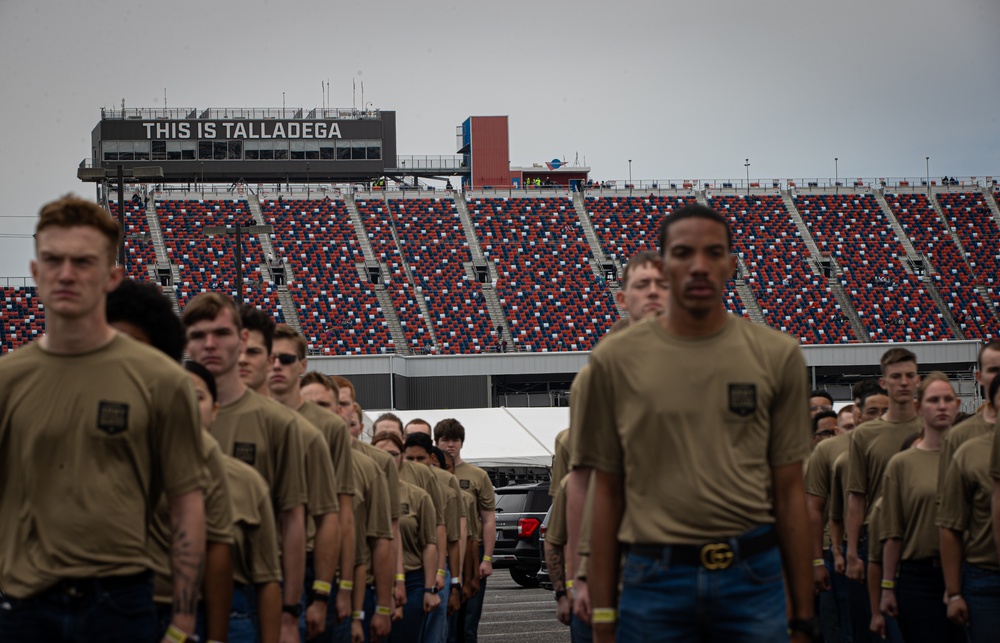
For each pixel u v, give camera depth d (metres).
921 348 54.47
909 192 66.06
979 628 7.46
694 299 4.84
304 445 6.80
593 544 5.10
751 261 61.31
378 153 69.19
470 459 34.00
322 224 61.25
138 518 4.59
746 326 5.00
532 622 15.85
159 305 5.32
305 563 7.16
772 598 4.82
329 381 8.48
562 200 64.69
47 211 4.52
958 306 59.06
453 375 52.09
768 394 4.89
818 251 62.00
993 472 7.06
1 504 4.60
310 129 68.69
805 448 4.97
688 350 4.90
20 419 4.51
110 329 4.68
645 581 4.82
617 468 5.05
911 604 8.23
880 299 59.28
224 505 5.32
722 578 4.75
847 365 54.12
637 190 65.69
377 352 54.28
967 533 7.55
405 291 57.91
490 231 62.22
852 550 9.48
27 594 4.46
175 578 4.66
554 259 60.81
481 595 12.80
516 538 24.17
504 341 55.44
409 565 10.11
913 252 62.28
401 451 10.37
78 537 4.46
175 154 67.12
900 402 9.42
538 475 36.88
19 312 52.81
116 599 4.49
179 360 5.43
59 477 4.48
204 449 5.27
